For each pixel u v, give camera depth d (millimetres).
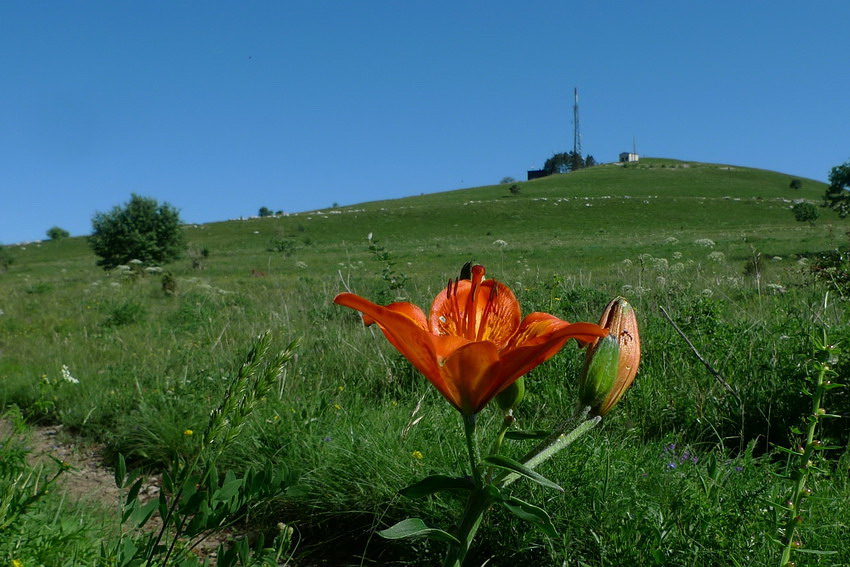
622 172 132750
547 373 4590
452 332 1415
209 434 1277
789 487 2717
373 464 3408
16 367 7285
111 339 8891
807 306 5270
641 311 6242
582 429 1345
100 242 41188
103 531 2738
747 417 4082
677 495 2656
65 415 5234
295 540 3299
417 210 91250
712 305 5324
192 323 9391
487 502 1275
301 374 5387
